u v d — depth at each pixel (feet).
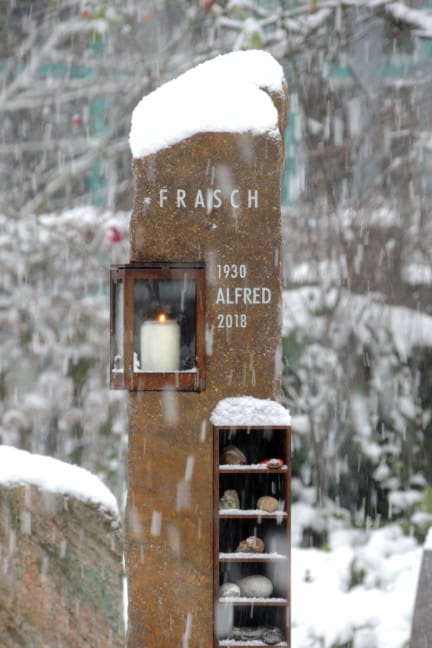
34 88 49.39
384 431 43.96
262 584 22.49
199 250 22.06
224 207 22.09
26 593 16.87
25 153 53.88
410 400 43.96
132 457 22.06
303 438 44.19
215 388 21.98
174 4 52.54
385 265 45.03
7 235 45.68
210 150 22.09
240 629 22.72
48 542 16.96
